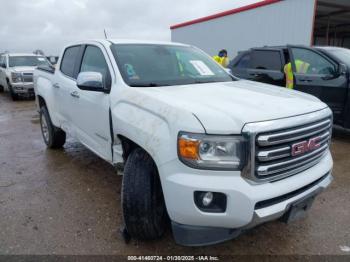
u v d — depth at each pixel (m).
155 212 2.39
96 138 3.33
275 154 2.05
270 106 2.26
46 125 5.19
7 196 3.55
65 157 4.88
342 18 17.44
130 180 2.39
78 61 3.92
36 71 5.38
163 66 3.31
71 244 2.65
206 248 2.60
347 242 2.69
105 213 3.15
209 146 1.97
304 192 2.28
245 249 2.60
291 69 6.21
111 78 3.03
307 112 2.30
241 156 1.97
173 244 2.64
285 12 10.71
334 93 5.54
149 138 2.23
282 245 2.65
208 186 1.96
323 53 5.79
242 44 12.87
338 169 4.32
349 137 5.97
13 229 2.88
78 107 3.63
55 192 3.65
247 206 1.97
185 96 2.48
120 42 3.50
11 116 8.68
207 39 15.02
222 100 2.37
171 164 2.07
